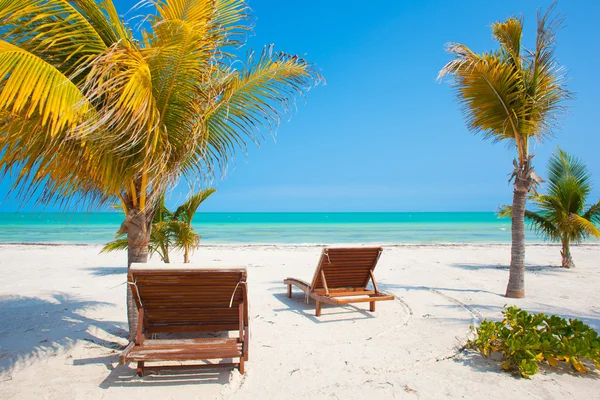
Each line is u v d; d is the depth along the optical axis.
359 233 33.28
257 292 7.53
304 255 14.45
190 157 4.29
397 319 5.48
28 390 3.21
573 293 7.45
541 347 3.69
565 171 11.34
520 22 6.80
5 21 2.98
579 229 11.16
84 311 5.79
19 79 2.51
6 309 5.89
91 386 3.30
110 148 3.40
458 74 6.88
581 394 3.18
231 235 30.98
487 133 7.61
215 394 3.19
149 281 3.50
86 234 28.77
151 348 3.40
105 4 3.52
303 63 4.19
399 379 3.48
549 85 6.97
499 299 6.82
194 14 3.47
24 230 34.06
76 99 2.84
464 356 4.05
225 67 4.20
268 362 3.88
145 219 4.14
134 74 3.00
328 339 4.63
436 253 15.44
